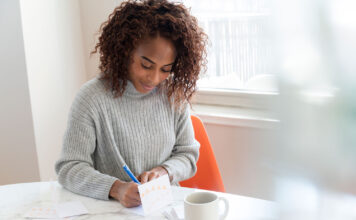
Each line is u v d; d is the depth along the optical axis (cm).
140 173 131
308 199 16
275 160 17
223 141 196
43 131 209
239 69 199
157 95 134
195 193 93
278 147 17
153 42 114
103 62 125
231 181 197
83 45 234
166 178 108
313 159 16
